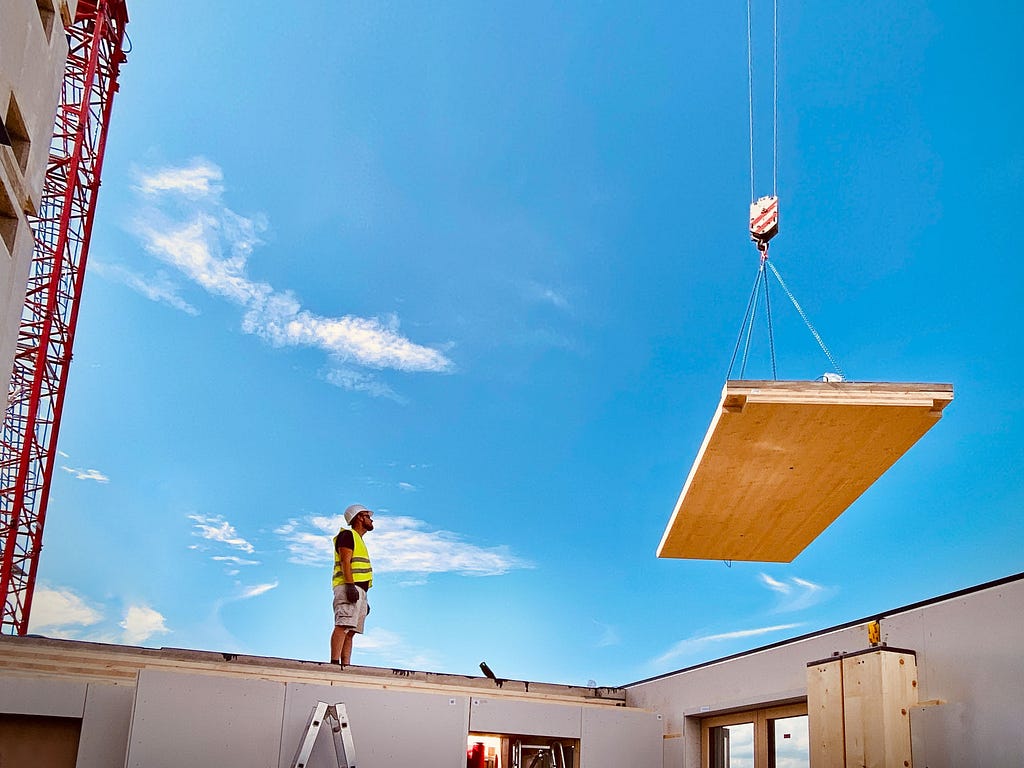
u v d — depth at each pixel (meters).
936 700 6.88
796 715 8.64
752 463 7.22
